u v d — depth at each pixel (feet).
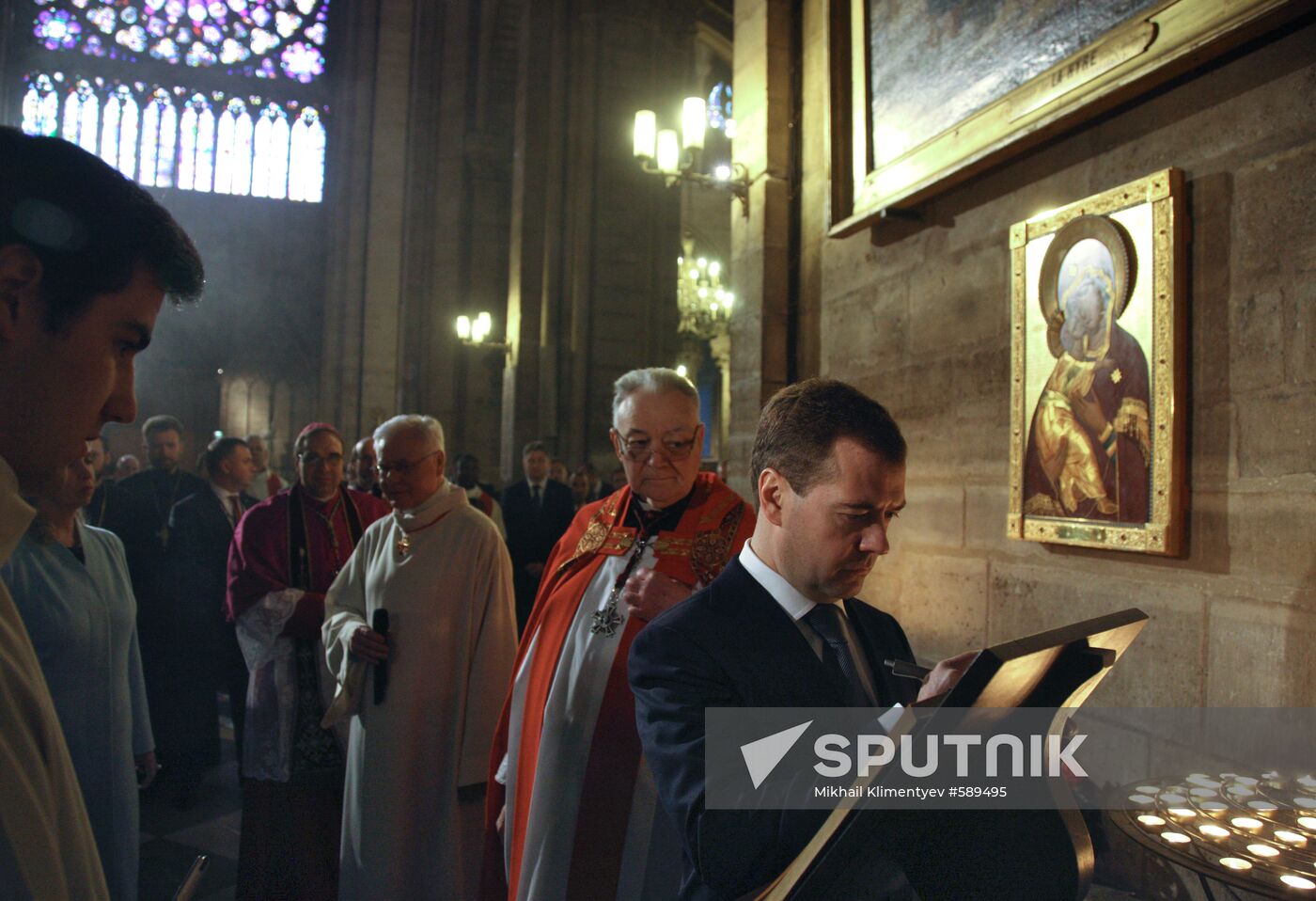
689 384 7.12
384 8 72.64
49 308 2.20
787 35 15.24
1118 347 7.97
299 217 80.28
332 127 80.94
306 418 79.66
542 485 22.97
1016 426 9.27
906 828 2.98
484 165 52.54
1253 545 6.83
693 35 39.01
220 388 78.74
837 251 13.67
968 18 10.11
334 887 9.92
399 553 9.27
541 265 38.37
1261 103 6.89
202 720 14.07
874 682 4.21
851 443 3.61
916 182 10.84
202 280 2.60
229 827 13.03
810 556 3.76
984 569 10.11
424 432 9.34
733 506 7.06
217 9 79.77
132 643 8.55
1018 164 9.72
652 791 6.38
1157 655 7.69
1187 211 7.53
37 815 2.05
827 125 12.82
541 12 38.68
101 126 76.89
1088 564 8.57
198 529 14.71
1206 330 7.32
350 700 8.79
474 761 8.71
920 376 11.48
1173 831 4.92
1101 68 8.02
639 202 36.91
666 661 3.90
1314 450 6.36
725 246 74.43
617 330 36.14
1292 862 4.42
